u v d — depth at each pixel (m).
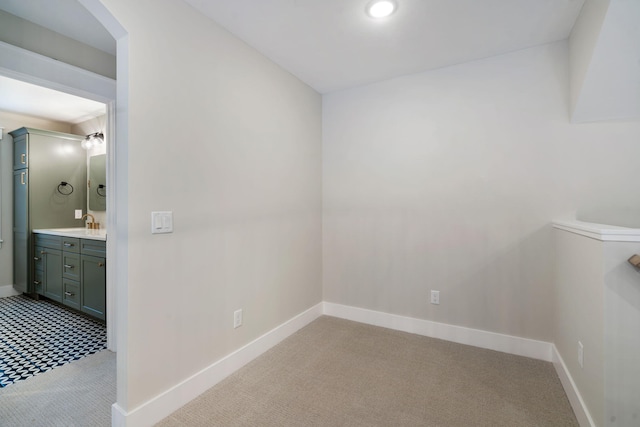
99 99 2.24
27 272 3.65
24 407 1.68
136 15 1.46
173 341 1.65
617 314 1.27
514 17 1.86
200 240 1.80
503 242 2.32
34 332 2.75
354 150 2.93
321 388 1.85
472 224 2.43
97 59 2.17
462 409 1.66
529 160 2.23
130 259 1.44
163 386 1.60
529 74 2.22
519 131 2.26
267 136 2.34
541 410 1.65
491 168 2.35
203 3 1.71
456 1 1.71
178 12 1.66
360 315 2.93
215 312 1.90
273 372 2.03
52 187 3.82
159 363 1.58
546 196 2.18
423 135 2.61
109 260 2.32
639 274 1.24
